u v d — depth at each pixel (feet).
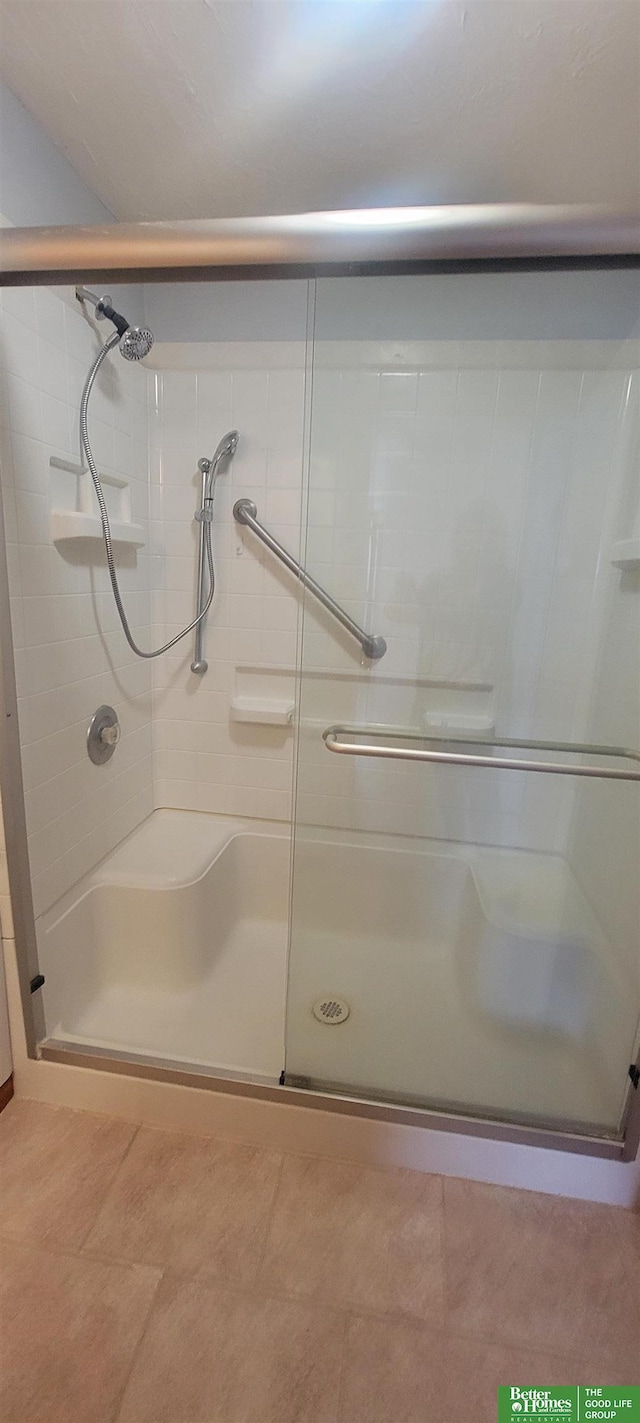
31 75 3.18
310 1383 2.59
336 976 4.86
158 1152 3.60
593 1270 3.07
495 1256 3.12
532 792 5.07
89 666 4.61
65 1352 2.67
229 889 5.59
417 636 5.02
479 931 4.79
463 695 5.07
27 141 3.47
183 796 6.07
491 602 4.90
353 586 5.00
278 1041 4.33
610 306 4.21
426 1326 2.81
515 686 5.00
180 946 4.77
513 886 4.99
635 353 4.31
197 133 3.59
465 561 4.86
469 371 4.51
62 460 4.00
